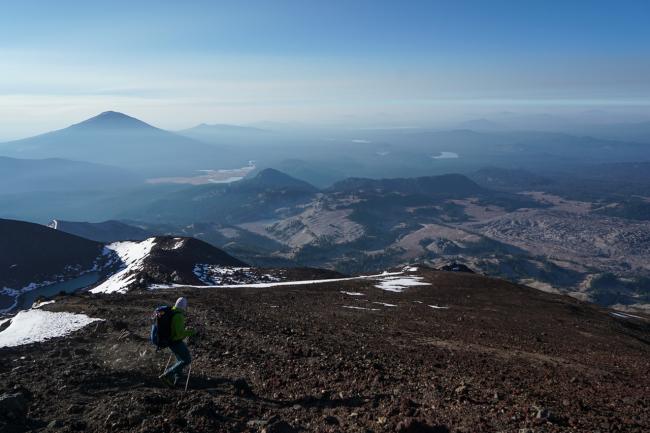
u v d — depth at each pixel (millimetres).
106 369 13297
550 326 32625
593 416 10883
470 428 8977
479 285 51844
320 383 12359
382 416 9500
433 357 18203
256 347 16875
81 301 28094
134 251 140375
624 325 42969
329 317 27344
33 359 14734
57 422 9086
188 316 23344
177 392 10984
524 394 12750
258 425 8891
